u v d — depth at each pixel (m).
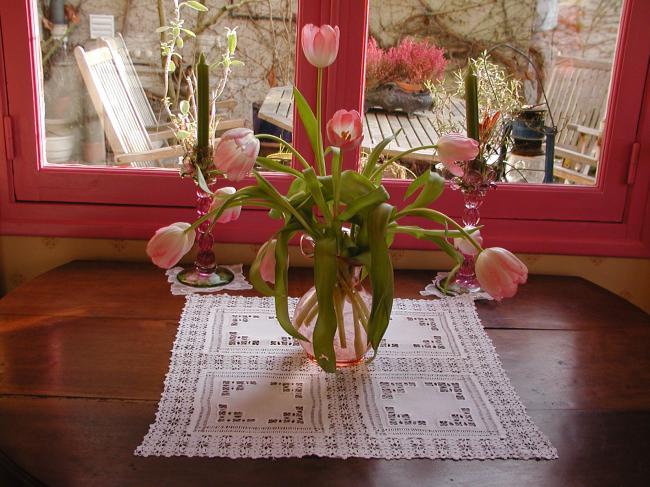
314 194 1.03
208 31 1.64
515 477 0.89
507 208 1.66
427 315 1.36
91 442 0.93
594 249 1.66
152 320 1.29
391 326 1.31
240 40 1.63
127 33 1.64
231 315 1.32
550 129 1.66
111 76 1.65
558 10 1.63
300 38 1.56
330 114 1.60
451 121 1.67
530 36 1.64
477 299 1.45
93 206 1.63
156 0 1.63
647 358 1.24
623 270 1.69
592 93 1.65
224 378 1.10
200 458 0.90
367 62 1.62
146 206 1.64
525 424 1.01
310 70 1.58
